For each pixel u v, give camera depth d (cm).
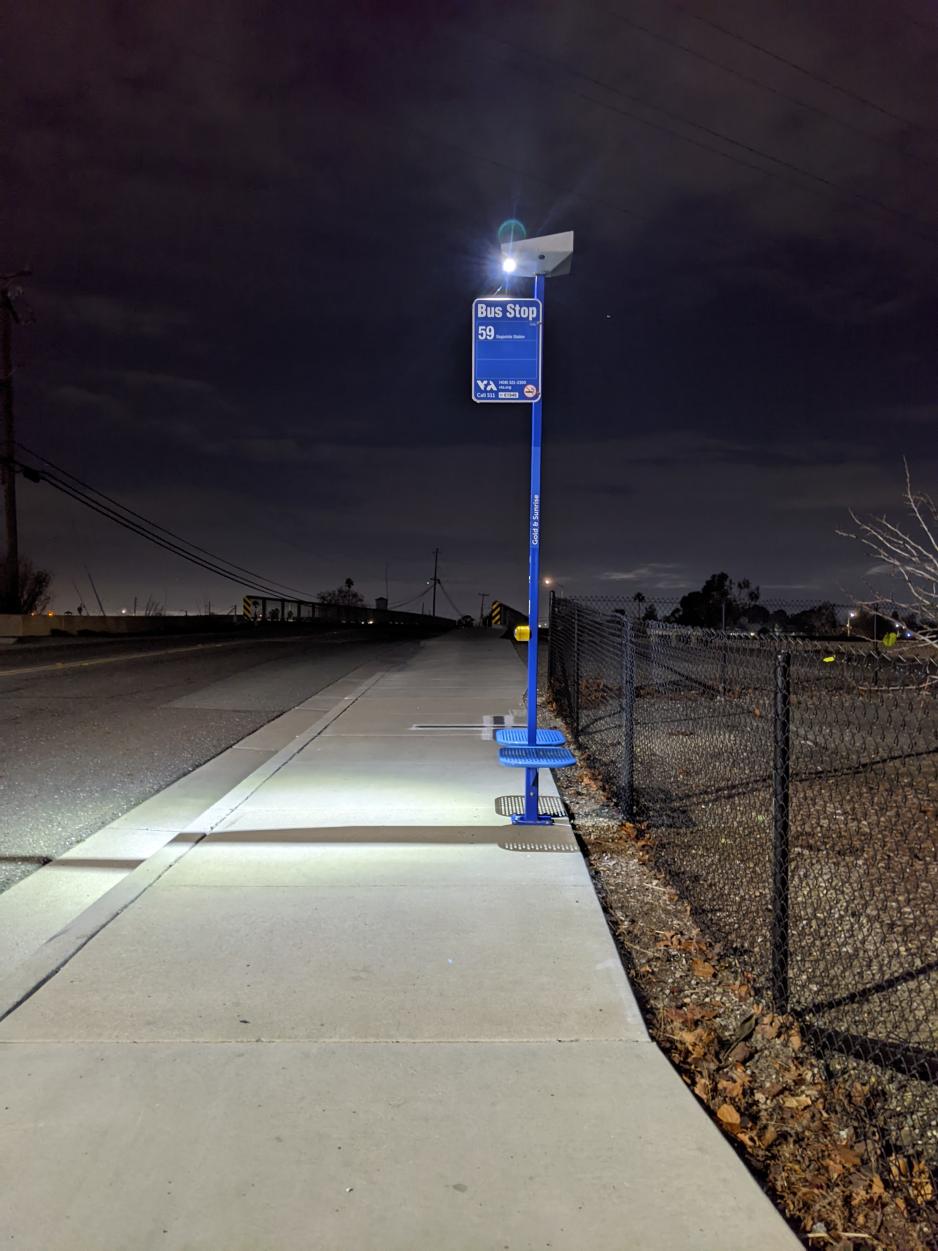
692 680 1249
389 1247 242
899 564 546
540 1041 347
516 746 648
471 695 1372
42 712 1195
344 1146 282
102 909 479
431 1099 308
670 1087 318
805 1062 350
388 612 7750
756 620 2141
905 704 1034
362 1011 369
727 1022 380
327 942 438
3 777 826
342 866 553
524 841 604
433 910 480
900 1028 376
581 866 553
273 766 841
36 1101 304
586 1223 251
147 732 1060
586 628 1320
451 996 383
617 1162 277
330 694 1397
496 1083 318
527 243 612
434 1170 272
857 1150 297
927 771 851
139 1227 248
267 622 4541
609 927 463
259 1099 307
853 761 896
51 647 2288
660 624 895
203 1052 336
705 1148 284
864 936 468
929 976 421
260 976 400
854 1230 261
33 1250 239
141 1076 320
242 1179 267
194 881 525
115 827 670
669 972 429
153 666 1841
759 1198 262
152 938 442
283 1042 344
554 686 1339
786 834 386
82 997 379
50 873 570
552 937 446
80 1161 274
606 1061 334
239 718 1169
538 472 639
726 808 730
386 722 1109
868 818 694
